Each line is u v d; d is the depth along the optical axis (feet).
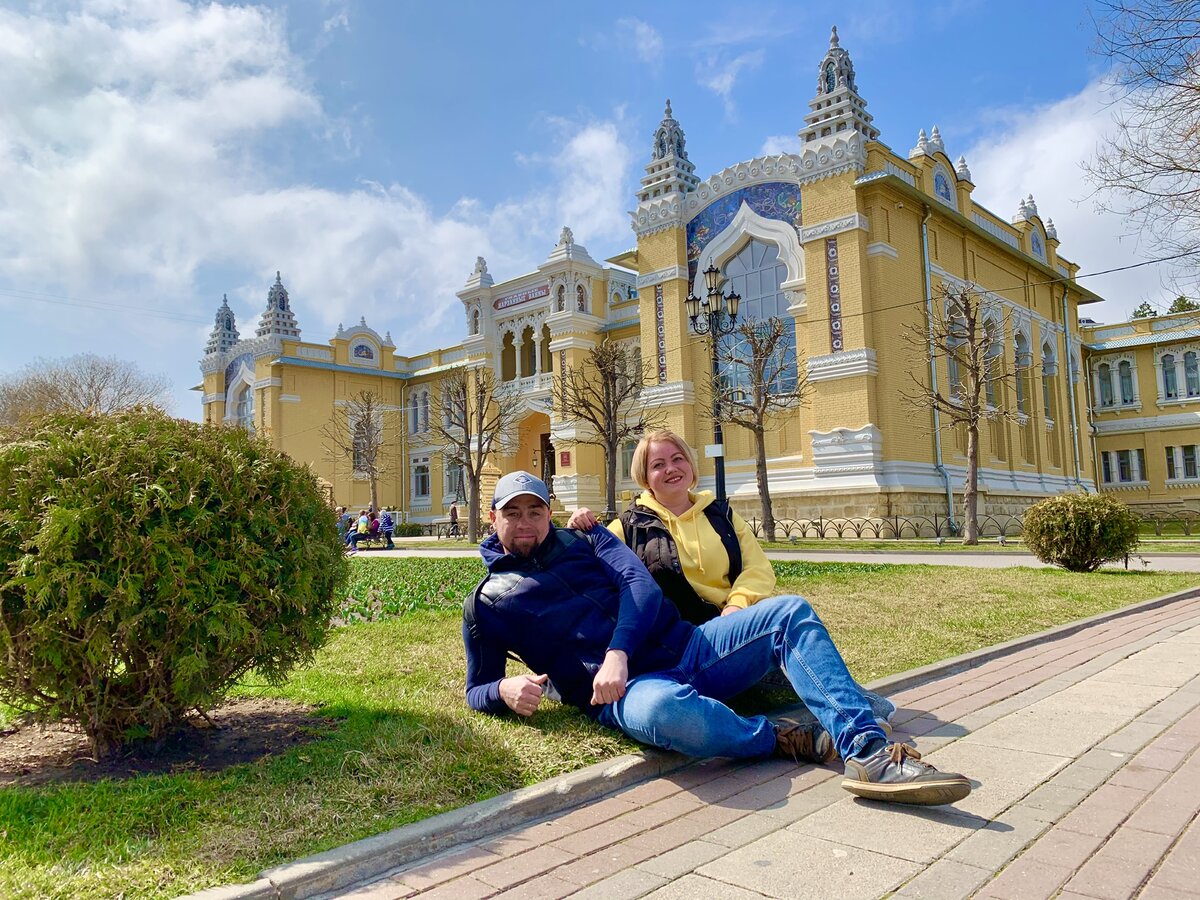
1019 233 108.37
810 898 8.05
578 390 93.09
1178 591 33.14
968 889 8.12
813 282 81.05
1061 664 19.61
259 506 12.55
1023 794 10.82
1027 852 8.97
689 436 91.20
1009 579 36.68
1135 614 28.22
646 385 94.53
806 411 82.69
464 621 14.48
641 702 11.77
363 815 10.16
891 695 16.78
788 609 12.34
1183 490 132.16
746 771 12.22
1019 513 93.71
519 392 117.80
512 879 8.73
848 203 78.74
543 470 123.34
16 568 11.04
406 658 20.17
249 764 12.14
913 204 84.07
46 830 9.80
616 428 87.25
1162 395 135.64
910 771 10.29
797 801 10.85
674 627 13.64
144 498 11.40
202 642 11.82
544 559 13.93
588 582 13.66
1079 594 31.78
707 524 15.46
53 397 127.95
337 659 20.13
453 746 12.47
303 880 8.46
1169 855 8.80
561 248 111.24
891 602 29.19
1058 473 111.86
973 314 78.59
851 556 56.24
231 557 12.14
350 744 12.82
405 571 48.88
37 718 12.45
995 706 15.66
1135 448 137.59
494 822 10.14
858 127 81.05
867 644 21.42
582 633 13.37
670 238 93.25
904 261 82.12
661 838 9.78
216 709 15.10
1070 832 9.50
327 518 13.87
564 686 13.65
